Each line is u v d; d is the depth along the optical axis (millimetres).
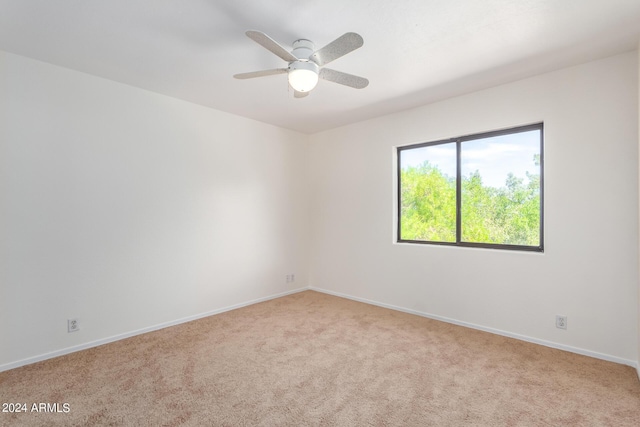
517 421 1777
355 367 2385
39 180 2502
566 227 2629
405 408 1895
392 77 2797
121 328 2936
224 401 1959
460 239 3375
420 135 3547
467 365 2408
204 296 3551
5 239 2357
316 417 1812
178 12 1879
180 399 1976
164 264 3230
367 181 4066
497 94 2990
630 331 2377
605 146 2461
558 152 2664
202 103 3467
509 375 2260
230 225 3801
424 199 3668
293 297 4344
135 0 1766
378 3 1800
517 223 3012
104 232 2840
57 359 2514
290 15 1908
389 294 3852
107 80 2848
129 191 2988
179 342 2846
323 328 3184
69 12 1878
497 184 3129
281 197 4395
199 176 3512
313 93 3166
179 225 3346
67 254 2639
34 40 2199
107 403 1933
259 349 2699
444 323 3322
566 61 2516
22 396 2006
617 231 2418
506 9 1863
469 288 3197
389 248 3850
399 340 2883
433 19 1958
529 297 2822
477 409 1883
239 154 3895
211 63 2543
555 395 2016
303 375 2270
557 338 2680
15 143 2395
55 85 2574
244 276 3945
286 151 4469
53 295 2568
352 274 4238
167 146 3250
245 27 2033
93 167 2775
